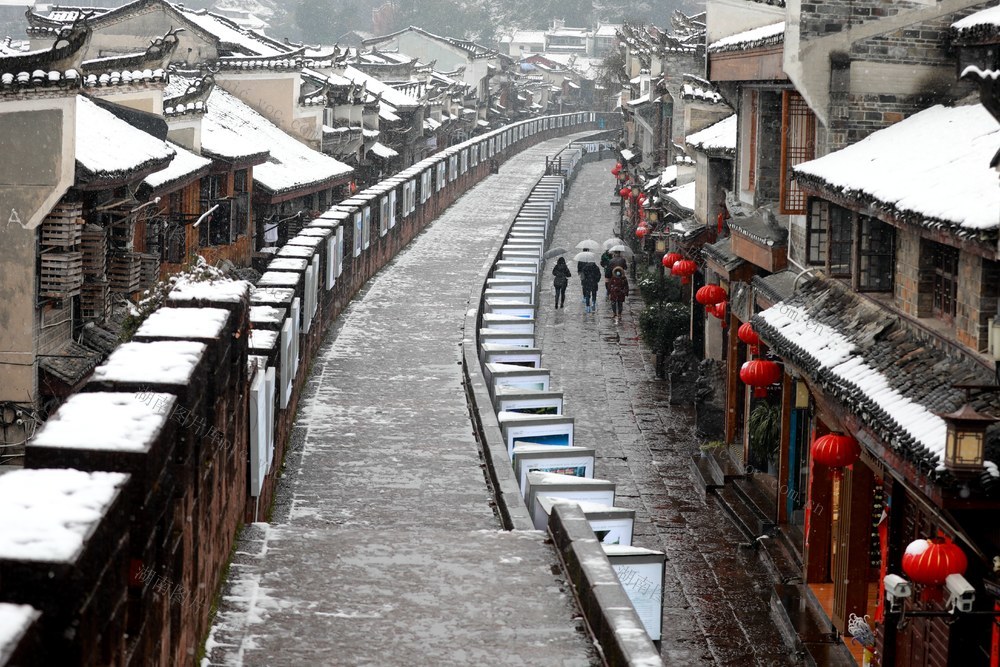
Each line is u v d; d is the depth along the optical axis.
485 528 14.72
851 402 14.02
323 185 45.94
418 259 39.41
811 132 20.47
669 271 41.97
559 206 72.69
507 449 16.92
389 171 66.44
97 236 22.27
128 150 24.70
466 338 25.34
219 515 10.63
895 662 15.03
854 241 16.88
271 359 15.29
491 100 107.88
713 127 32.91
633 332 41.50
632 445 28.06
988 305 13.08
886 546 15.38
